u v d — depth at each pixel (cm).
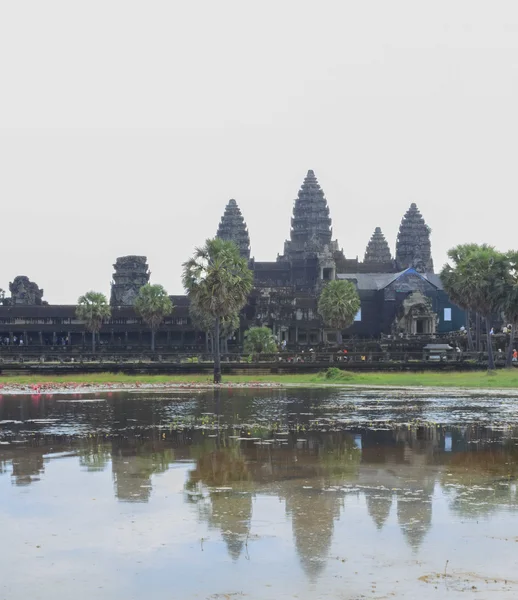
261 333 16888
